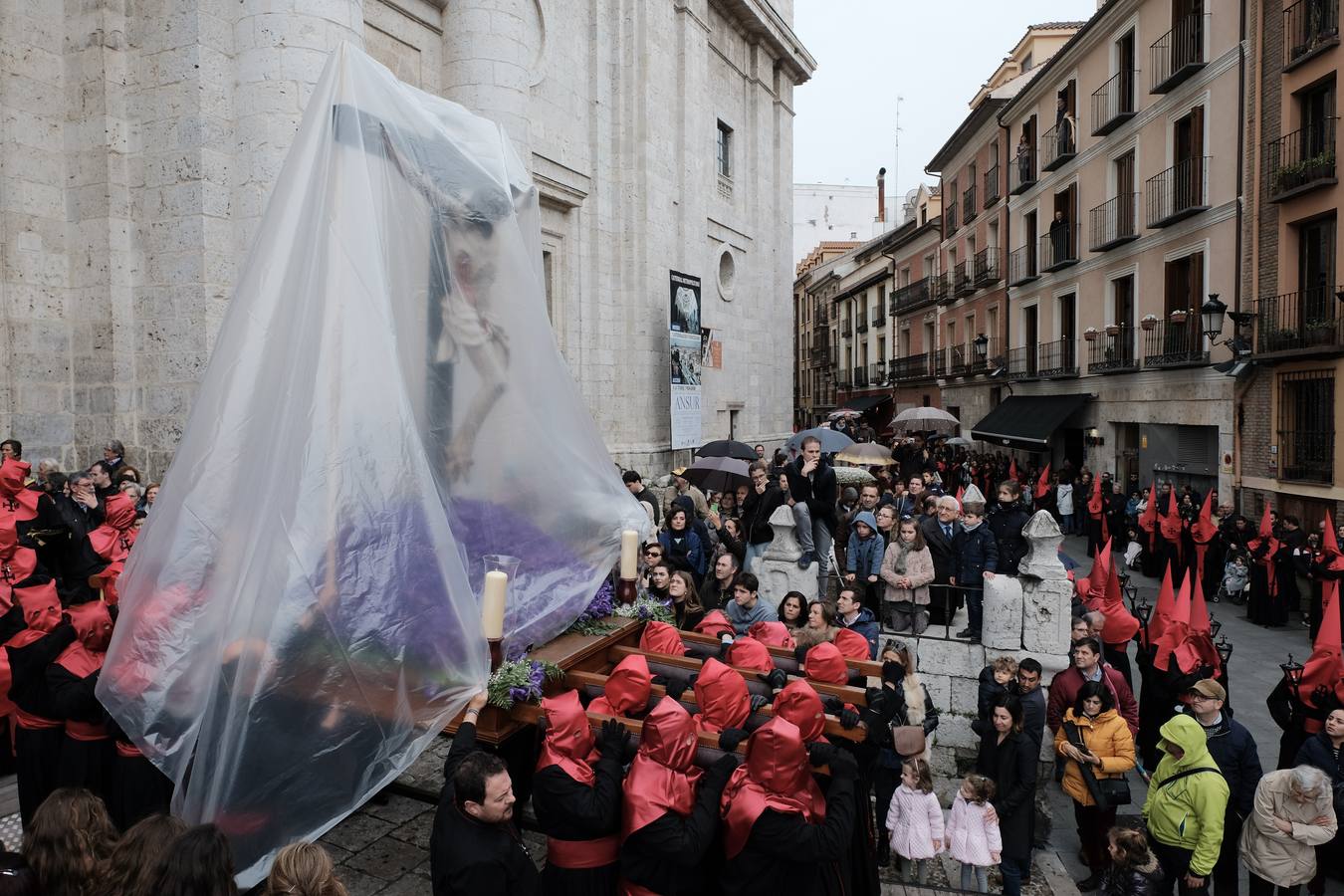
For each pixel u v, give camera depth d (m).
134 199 9.90
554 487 5.29
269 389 4.11
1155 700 7.80
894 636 8.70
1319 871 5.92
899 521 9.28
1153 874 5.04
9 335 9.50
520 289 5.18
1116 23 22.03
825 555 9.65
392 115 4.66
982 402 32.47
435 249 4.80
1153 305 20.52
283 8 9.50
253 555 3.64
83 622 4.38
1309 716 6.34
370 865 4.80
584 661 4.83
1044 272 26.30
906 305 41.56
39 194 9.73
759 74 25.45
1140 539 17.42
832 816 3.83
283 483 3.72
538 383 5.25
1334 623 6.33
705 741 4.12
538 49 15.99
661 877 3.76
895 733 4.70
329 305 3.99
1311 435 15.34
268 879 2.98
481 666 3.96
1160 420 20.17
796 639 6.14
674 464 19.56
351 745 3.59
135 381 10.00
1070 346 25.11
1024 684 6.17
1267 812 5.39
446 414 4.86
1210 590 15.25
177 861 2.75
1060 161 24.84
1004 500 9.59
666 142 19.62
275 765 3.46
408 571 3.79
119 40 9.81
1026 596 8.37
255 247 4.39
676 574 7.30
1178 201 19.25
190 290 9.65
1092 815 6.16
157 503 4.05
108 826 3.22
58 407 9.95
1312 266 15.72
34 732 4.59
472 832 3.45
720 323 23.59
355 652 3.60
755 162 25.53
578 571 5.27
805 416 67.06
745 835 3.78
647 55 18.50
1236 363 16.50
